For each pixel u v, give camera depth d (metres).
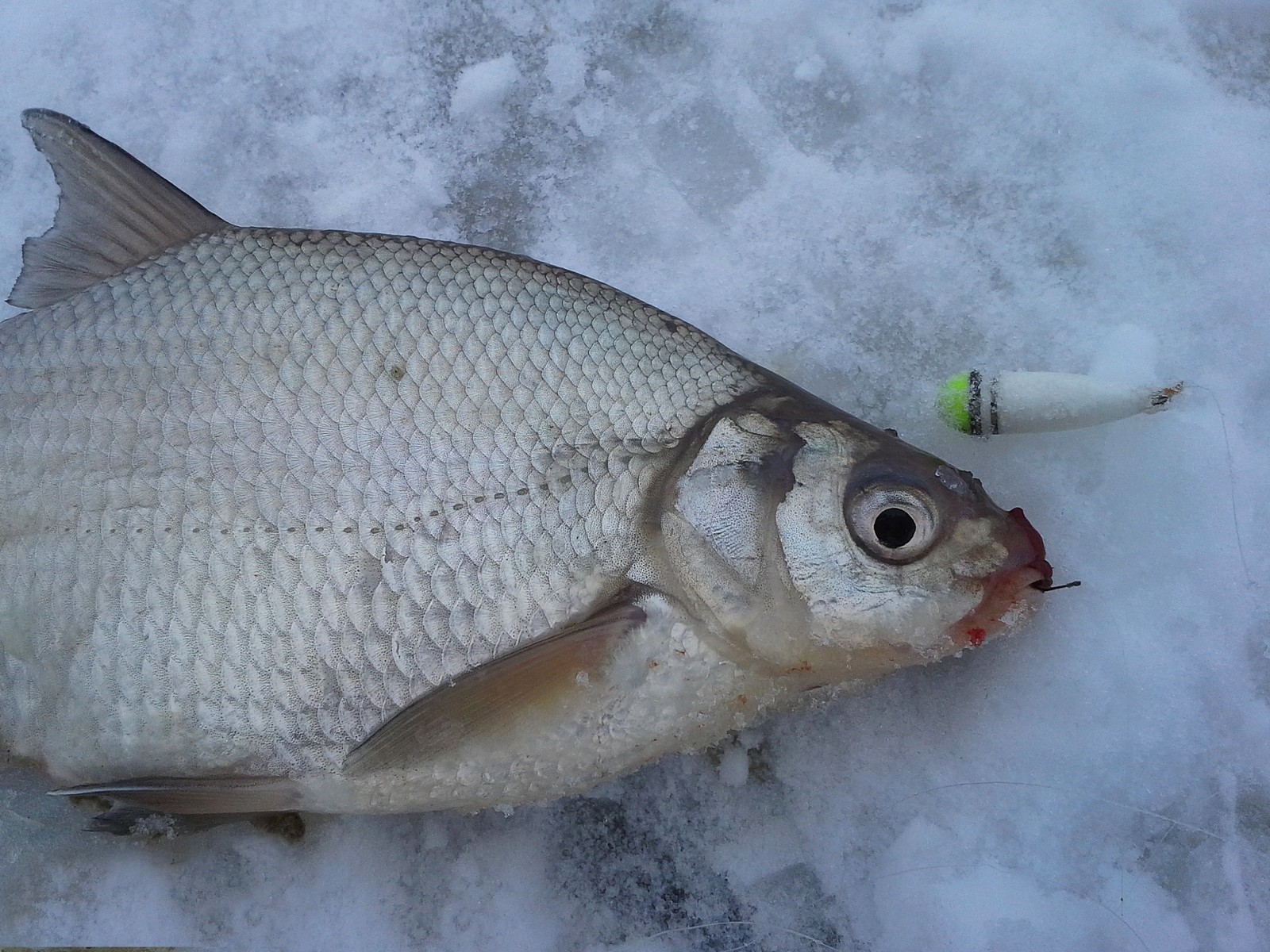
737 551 0.21
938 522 0.21
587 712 0.21
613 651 0.21
